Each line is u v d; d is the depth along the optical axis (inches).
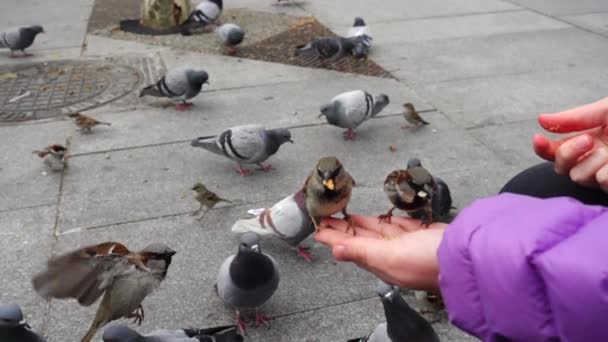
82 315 96.8
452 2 217.5
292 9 213.0
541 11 203.9
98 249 63.1
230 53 174.4
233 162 127.2
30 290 100.3
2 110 144.6
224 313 98.0
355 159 127.0
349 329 95.7
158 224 111.8
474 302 33.0
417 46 176.9
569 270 28.0
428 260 46.5
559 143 50.6
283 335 95.2
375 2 220.2
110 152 129.7
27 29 170.2
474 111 141.9
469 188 118.0
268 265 93.7
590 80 154.3
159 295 100.0
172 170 124.7
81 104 147.6
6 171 124.1
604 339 27.3
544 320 29.4
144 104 147.8
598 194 55.2
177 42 181.8
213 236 109.3
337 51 163.6
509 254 30.4
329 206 74.7
